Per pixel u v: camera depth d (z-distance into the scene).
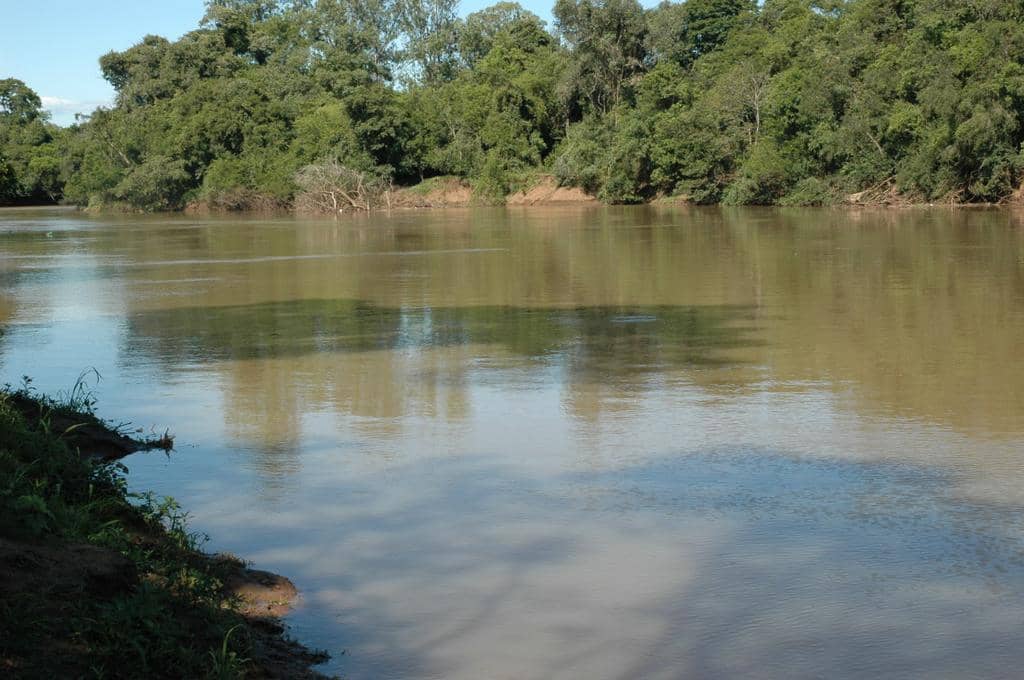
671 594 7.23
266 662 6.23
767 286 23.86
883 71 64.50
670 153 79.00
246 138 91.94
